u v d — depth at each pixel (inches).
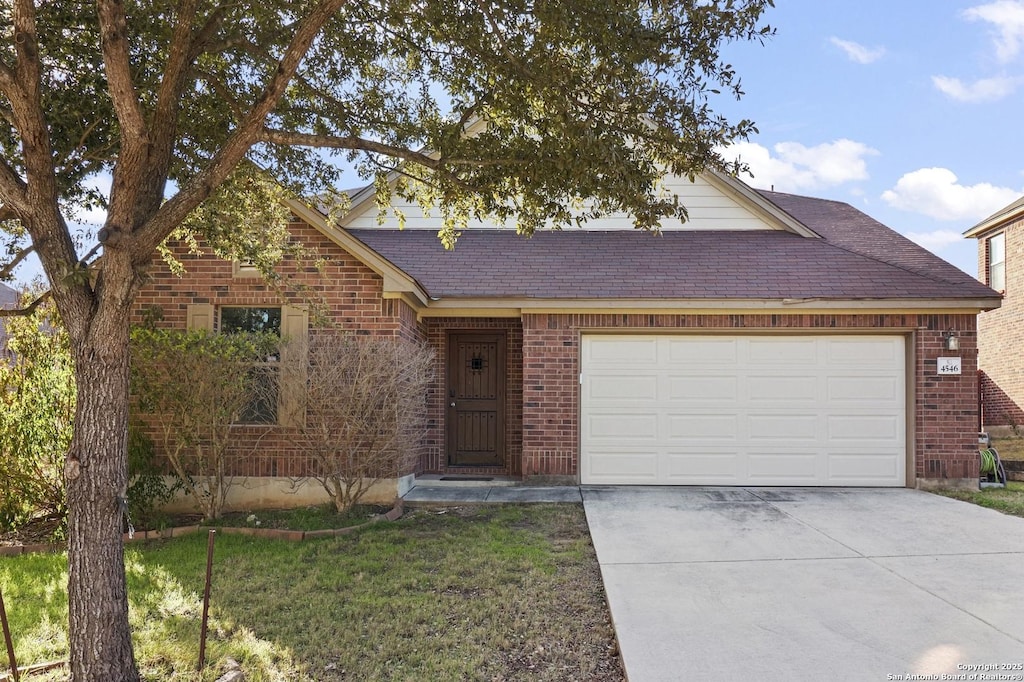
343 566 247.8
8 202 150.9
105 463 146.0
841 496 374.0
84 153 231.3
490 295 407.8
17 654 171.3
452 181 233.5
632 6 199.3
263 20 238.1
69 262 150.9
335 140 204.1
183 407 325.1
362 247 367.6
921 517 316.8
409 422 350.0
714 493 384.8
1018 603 200.5
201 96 252.1
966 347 398.3
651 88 200.5
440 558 256.5
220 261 375.9
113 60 145.8
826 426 410.9
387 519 321.7
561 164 201.9
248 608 205.3
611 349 418.9
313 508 346.6
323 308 338.3
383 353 333.1
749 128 205.0
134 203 152.2
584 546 270.4
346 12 245.4
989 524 301.7
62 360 318.0
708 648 169.5
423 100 271.9
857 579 223.8
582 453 416.5
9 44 214.1
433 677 161.3
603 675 162.4
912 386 403.2
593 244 485.4
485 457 466.9
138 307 374.6
